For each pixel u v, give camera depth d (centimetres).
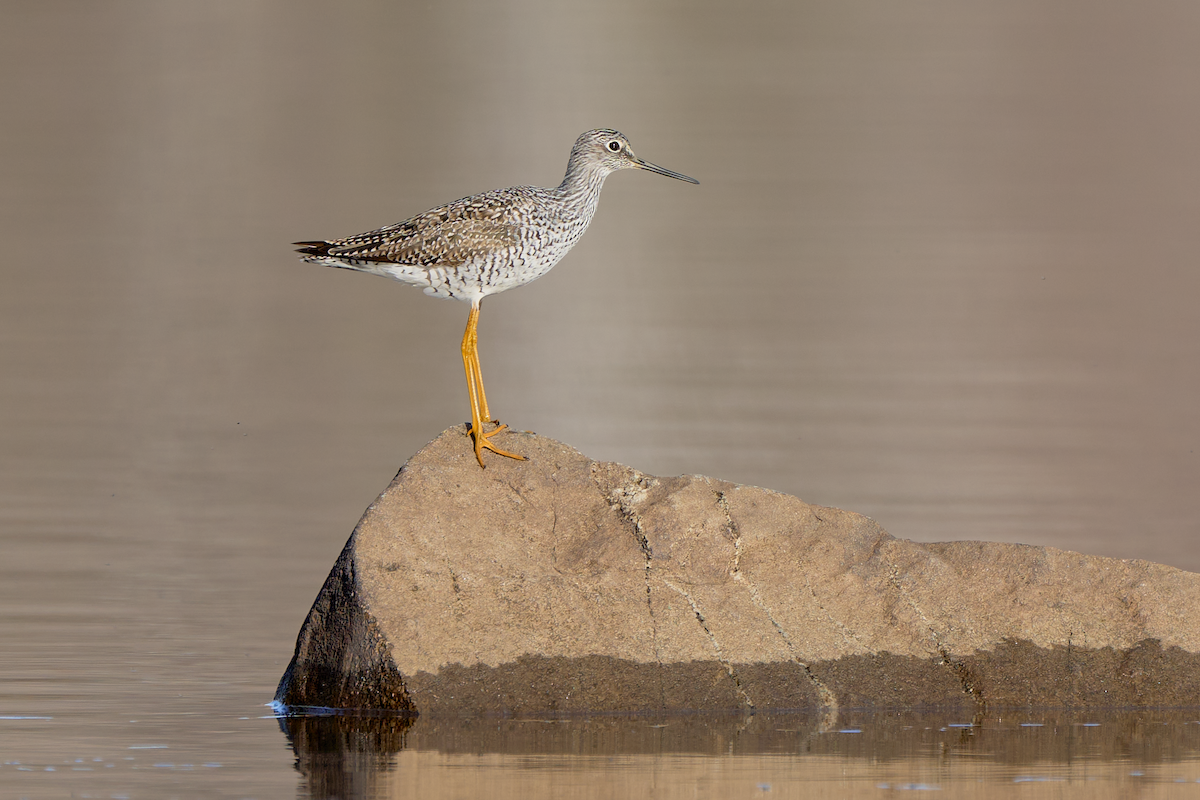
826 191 4197
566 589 1097
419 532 1112
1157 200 4134
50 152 4481
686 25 6331
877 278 3369
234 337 3000
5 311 3092
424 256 1280
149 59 5581
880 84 5462
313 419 2473
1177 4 6631
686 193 4175
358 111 5009
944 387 2641
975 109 5150
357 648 1077
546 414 2447
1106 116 5081
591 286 3338
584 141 1381
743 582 1121
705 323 3062
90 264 3475
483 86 5344
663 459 2184
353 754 991
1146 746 1019
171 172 4331
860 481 2094
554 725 1058
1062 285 3316
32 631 1366
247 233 3788
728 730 1051
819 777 947
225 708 1112
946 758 988
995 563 1152
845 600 1123
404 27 6203
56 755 993
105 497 2017
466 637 1076
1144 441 2330
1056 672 1117
